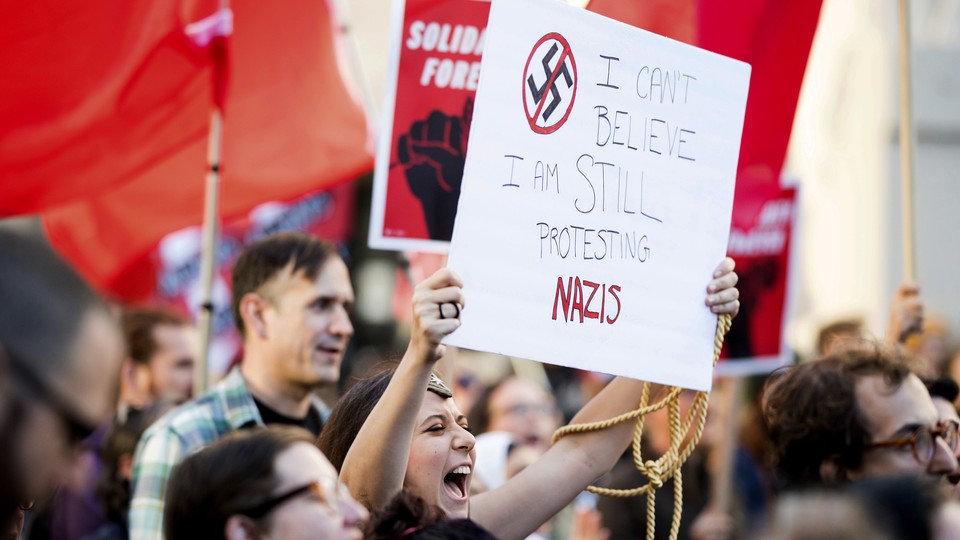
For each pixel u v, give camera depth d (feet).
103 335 8.07
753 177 27.89
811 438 18.85
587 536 29.76
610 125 17.10
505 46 16.07
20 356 7.80
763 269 31.99
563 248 16.46
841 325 34.99
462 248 15.62
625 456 36.24
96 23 26.12
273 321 23.80
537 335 16.12
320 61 30.17
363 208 63.36
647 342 17.19
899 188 53.67
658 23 24.98
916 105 54.03
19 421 7.85
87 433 8.24
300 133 30.19
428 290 15.06
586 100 16.85
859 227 55.93
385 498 14.99
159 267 46.78
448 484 16.71
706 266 17.89
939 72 54.19
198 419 23.18
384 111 25.40
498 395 35.01
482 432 35.09
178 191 30.78
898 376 18.81
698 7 25.64
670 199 17.65
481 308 15.69
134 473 22.95
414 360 14.96
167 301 46.73
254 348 24.03
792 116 27.35
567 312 16.44
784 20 26.68
